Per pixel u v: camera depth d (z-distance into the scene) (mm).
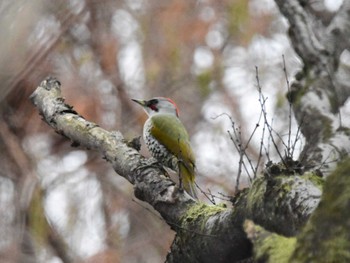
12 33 12938
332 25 10273
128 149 8078
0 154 14180
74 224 13828
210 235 6703
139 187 7672
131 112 14742
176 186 7449
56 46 14211
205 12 15367
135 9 15430
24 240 13609
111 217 14086
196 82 15242
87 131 8523
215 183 13625
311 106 9344
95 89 14617
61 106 9023
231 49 15539
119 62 15094
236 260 6707
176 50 15289
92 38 15094
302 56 10000
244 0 15445
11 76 13633
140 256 13859
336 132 8859
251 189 6082
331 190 4555
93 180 14250
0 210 13711
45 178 14125
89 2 15055
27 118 14234
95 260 13578
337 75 9945
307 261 4508
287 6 10203
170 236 14031
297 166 6145
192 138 14633
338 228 4422
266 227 5844
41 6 13539
